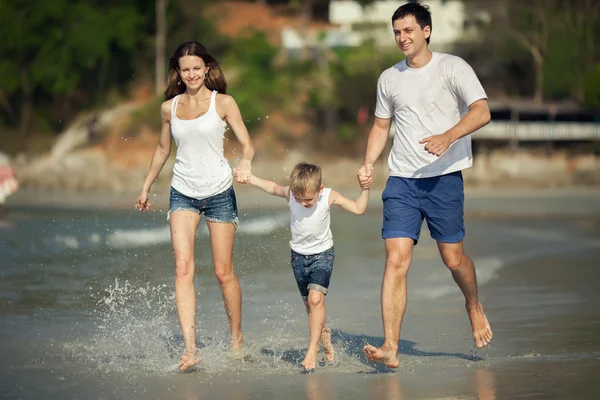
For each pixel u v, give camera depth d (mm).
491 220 41406
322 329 12266
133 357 12500
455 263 12047
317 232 12141
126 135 93312
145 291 18969
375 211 51031
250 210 50688
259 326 14969
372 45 105500
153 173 13047
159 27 105125
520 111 96812
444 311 16219
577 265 23281
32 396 10195
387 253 11742
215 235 12445
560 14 111062
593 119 100500
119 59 105375
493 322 15055
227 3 117625
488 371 11273
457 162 11766
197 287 19609
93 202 57656
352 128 101625
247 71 102562
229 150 91938
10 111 103562
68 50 101688
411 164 11820
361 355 12562
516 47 110625
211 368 11734
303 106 103062
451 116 11711
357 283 20172
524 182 84500
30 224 36344
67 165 82688
